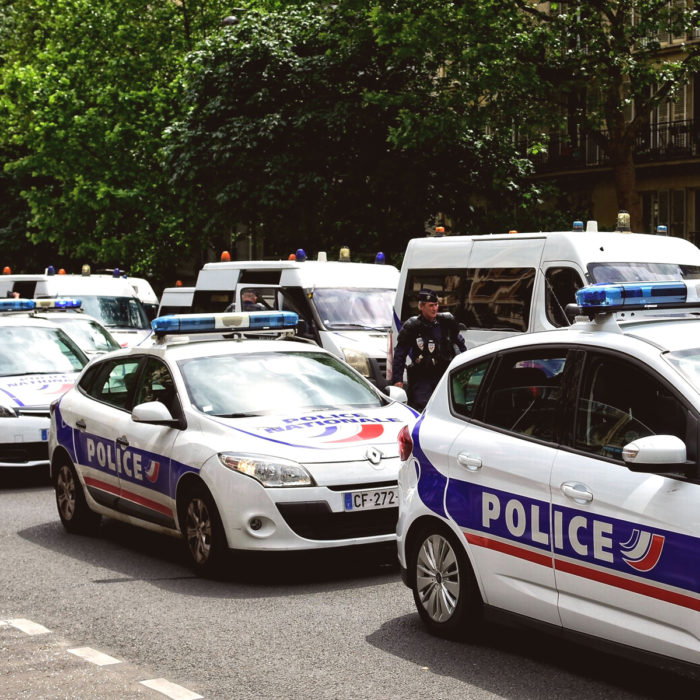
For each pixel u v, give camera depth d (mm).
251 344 10422
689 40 35062
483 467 6609
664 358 5832
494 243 15008
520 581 6363
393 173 31641
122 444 10086
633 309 6305
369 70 31438
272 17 32500
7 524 11844
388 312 18969
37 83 41438
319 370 10164
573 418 6180
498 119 27062
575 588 5961
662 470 5320
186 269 52531
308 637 7238
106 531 11391
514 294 14570
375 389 10211
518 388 6648
